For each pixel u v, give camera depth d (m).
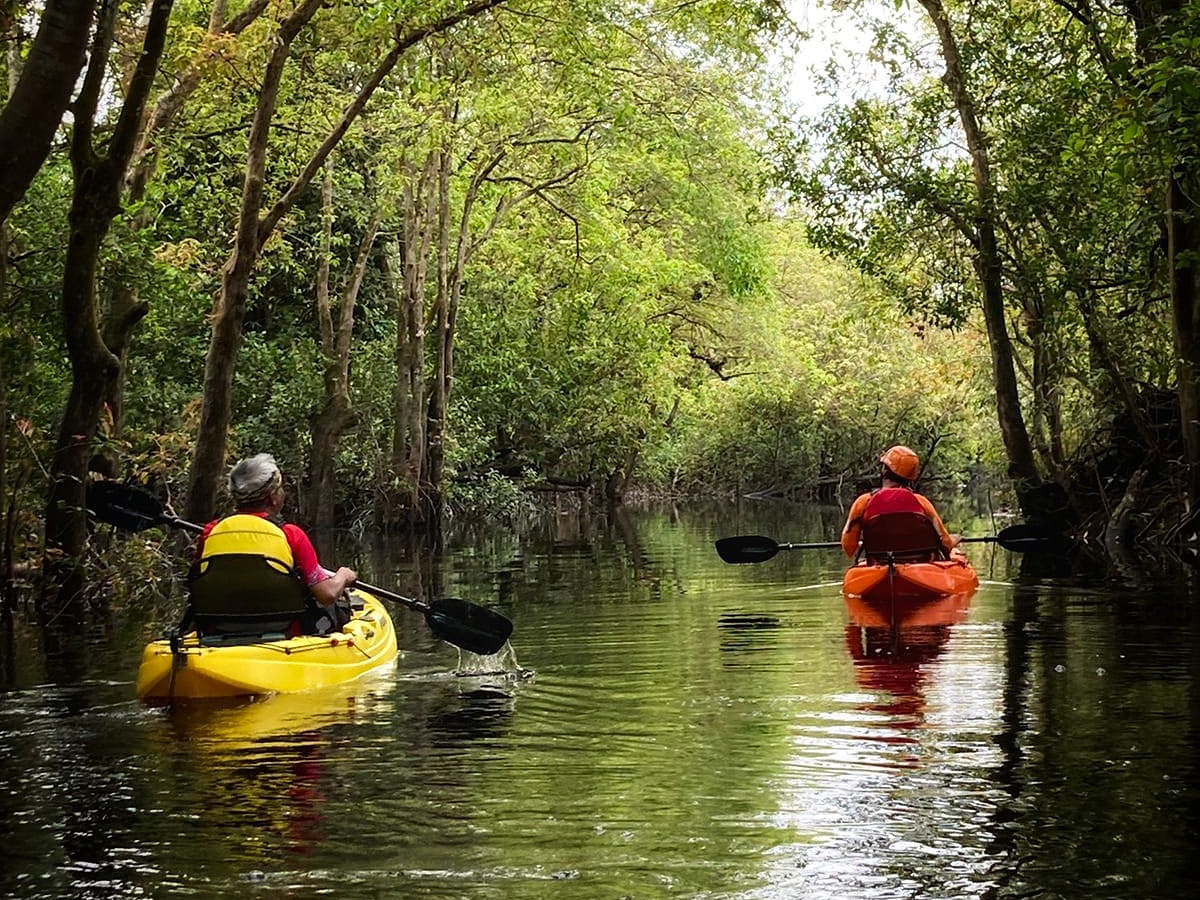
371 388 29.05
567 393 36.53
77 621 13.18
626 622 11.22
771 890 4.25
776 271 38.00
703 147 29.78
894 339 47.59
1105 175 18.98
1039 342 21.89
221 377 15.20
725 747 6.18
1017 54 20.20
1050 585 13.59
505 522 34.00
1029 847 4.60
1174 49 12.58
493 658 9.25
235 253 15.26
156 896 4.32
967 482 54.69
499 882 4.36
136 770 5.99
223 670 7.64
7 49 13.34
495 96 22.97
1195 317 18.12
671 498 51.78
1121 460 21.53
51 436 17.02
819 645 9.48
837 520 32.03
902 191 21.11
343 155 27.39
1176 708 6.86
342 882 4.39
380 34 16.34
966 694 7.38
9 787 5.73
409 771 5.84
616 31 20.36
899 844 4.66
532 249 33.94
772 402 49.84
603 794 5.39
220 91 18.22
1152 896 4.13
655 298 38.47
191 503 15.13
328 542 25.39
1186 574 14.48
